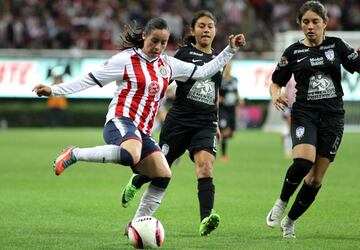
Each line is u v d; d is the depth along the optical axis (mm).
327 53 29328
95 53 103625
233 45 29000
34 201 40500
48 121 104875
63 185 47844
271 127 103375
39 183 48750
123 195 32844
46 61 103625
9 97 103812
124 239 29062
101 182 49688
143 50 27641
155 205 28031
